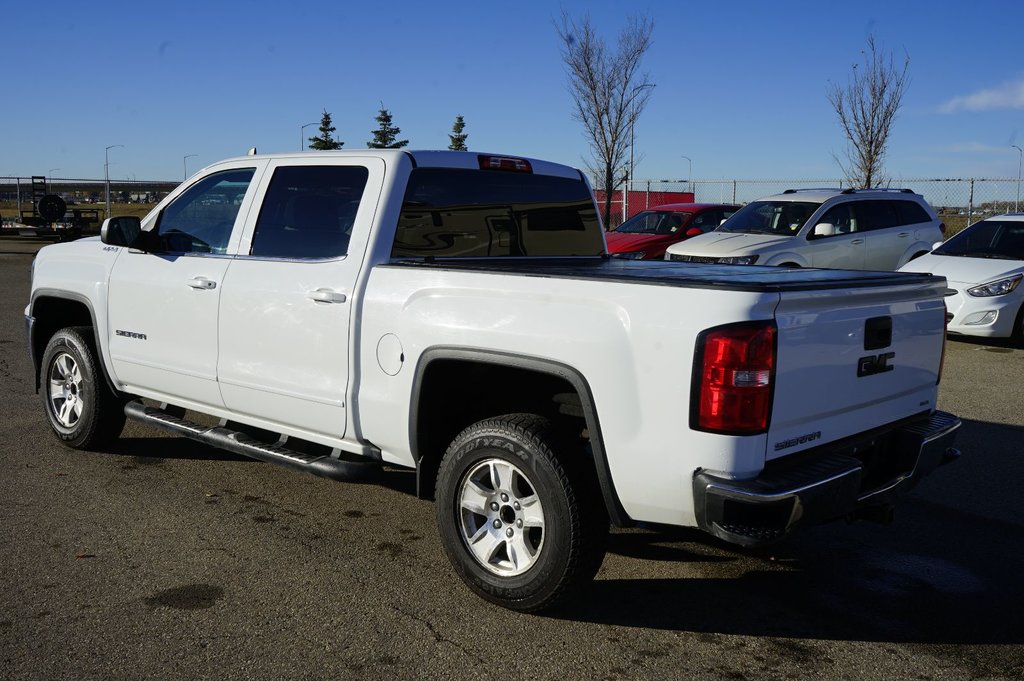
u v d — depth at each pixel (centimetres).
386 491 544
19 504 503
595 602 397
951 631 375
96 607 379
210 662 336
